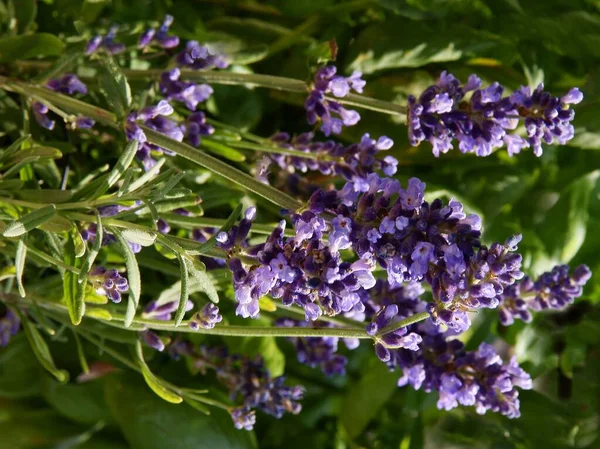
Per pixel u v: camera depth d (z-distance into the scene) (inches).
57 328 15.9
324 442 19.3
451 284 11.0
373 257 11.3
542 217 18.4
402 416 19.6
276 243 11.1
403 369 13.0
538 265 18.0
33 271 14.6
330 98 13.1
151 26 15.4
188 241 11.5
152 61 15.4
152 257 14.0
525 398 19.6
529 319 14.2
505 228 17.9
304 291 11.0
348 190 11.4
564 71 18.1
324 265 10.9
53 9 15.3
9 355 16.7
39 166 13.6
